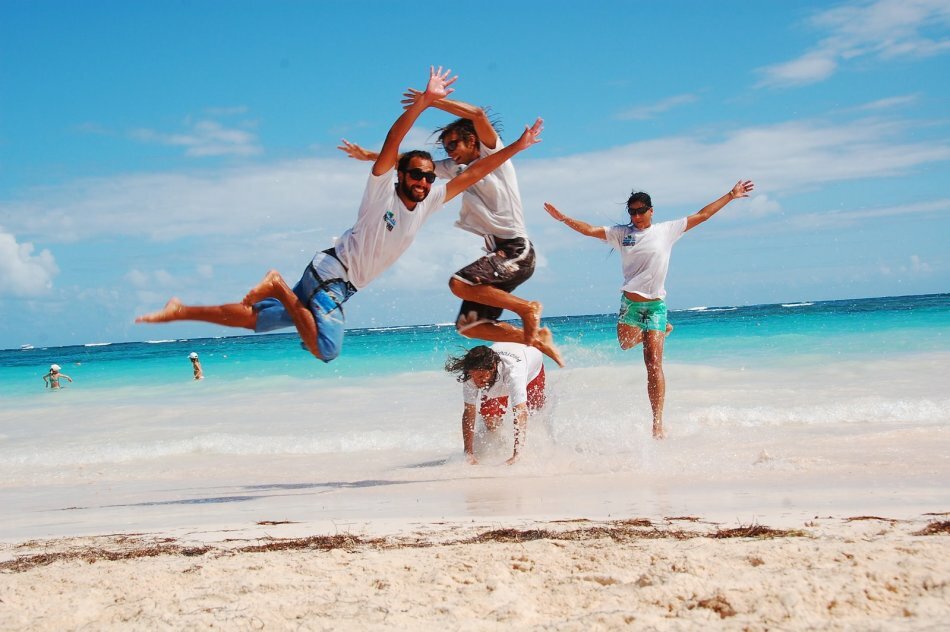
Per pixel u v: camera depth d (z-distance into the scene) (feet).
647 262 26.73
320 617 9.78
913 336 57.31
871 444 23.63
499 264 18.75
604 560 11.84
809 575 10.02
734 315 112.37
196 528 17.16
